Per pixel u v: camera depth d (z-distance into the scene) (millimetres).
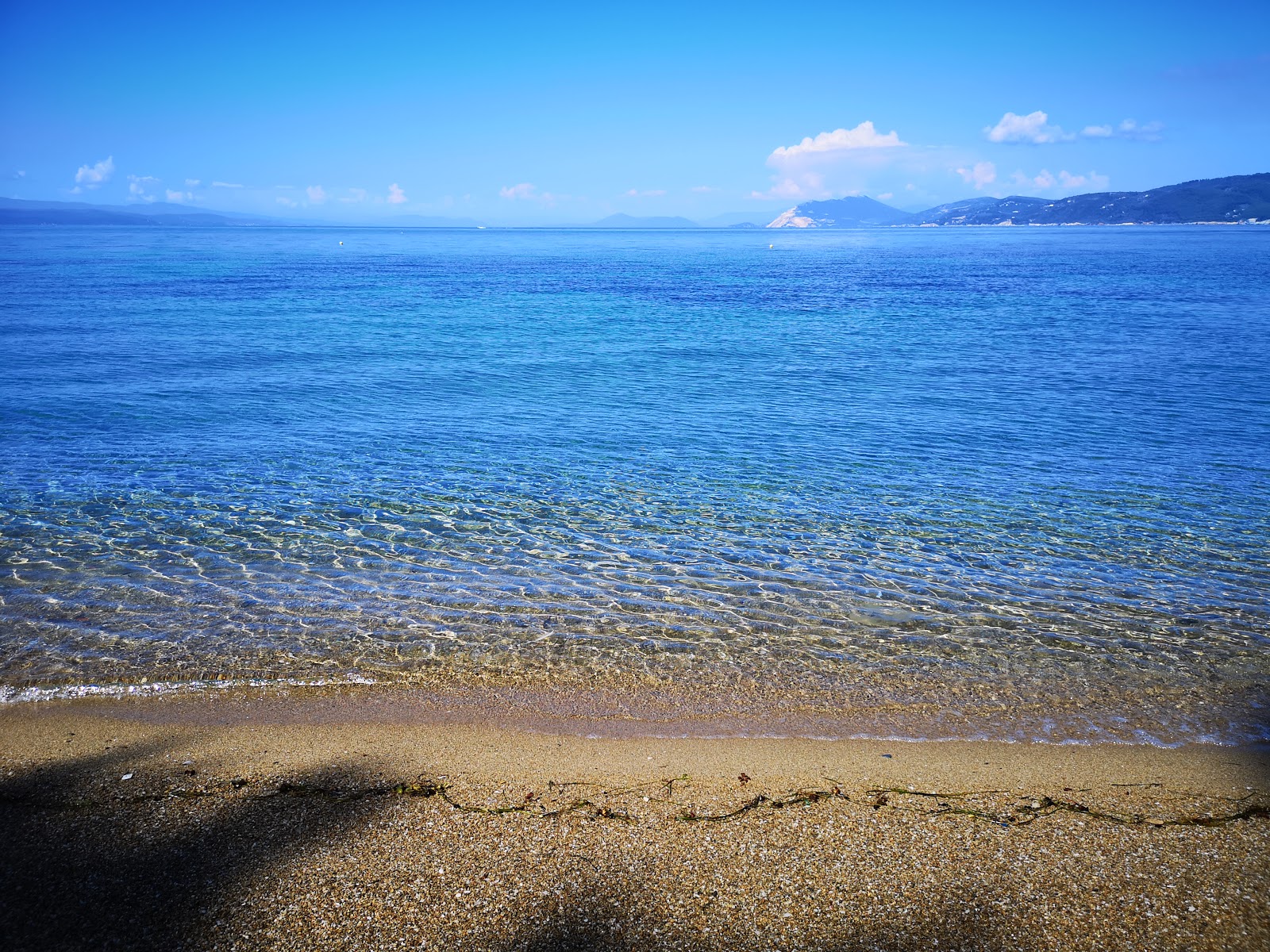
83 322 40344
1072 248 150250
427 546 13430
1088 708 8812
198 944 5219
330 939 5270
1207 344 35625
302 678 9234
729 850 6188
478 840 6270
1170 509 15414
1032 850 6230
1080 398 25141
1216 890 5805
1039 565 12875
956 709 8750
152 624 10523
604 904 5602
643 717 8484
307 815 6586
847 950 5238
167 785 7020
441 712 8500
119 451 18703
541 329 41062
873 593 11844
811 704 8820
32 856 6023
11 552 12844
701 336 39094
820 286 69125
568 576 12312
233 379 27156
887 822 6582
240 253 124688
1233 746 8031
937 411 23547
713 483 16891
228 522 14367
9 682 8984
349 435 20469
